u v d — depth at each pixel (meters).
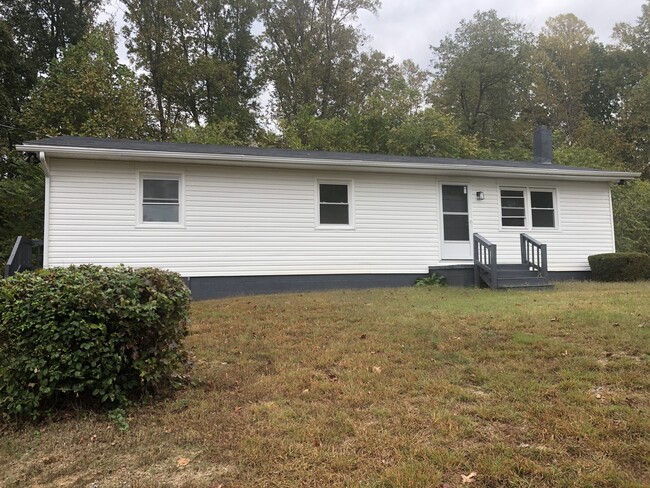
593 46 34.00
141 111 19.14
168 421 3.34
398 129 22.44
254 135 27.02
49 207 9.02
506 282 10.11
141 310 3.47
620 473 2.51
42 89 17.77
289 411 3.39
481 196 11.82
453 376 4.06
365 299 8.30
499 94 29.48
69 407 3.54
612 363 4.22
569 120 32.16
